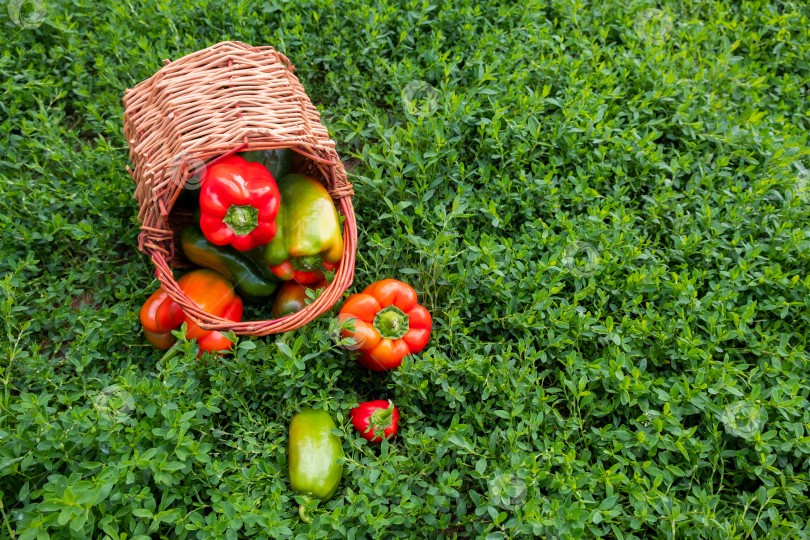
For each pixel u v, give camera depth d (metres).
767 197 0.93
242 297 0.83
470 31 1.01
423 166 0.86
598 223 0.85
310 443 0.70
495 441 0.71
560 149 0.93
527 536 0.67
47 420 0.66
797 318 0.85
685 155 0.92
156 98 0.72
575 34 1.03
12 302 0.75
